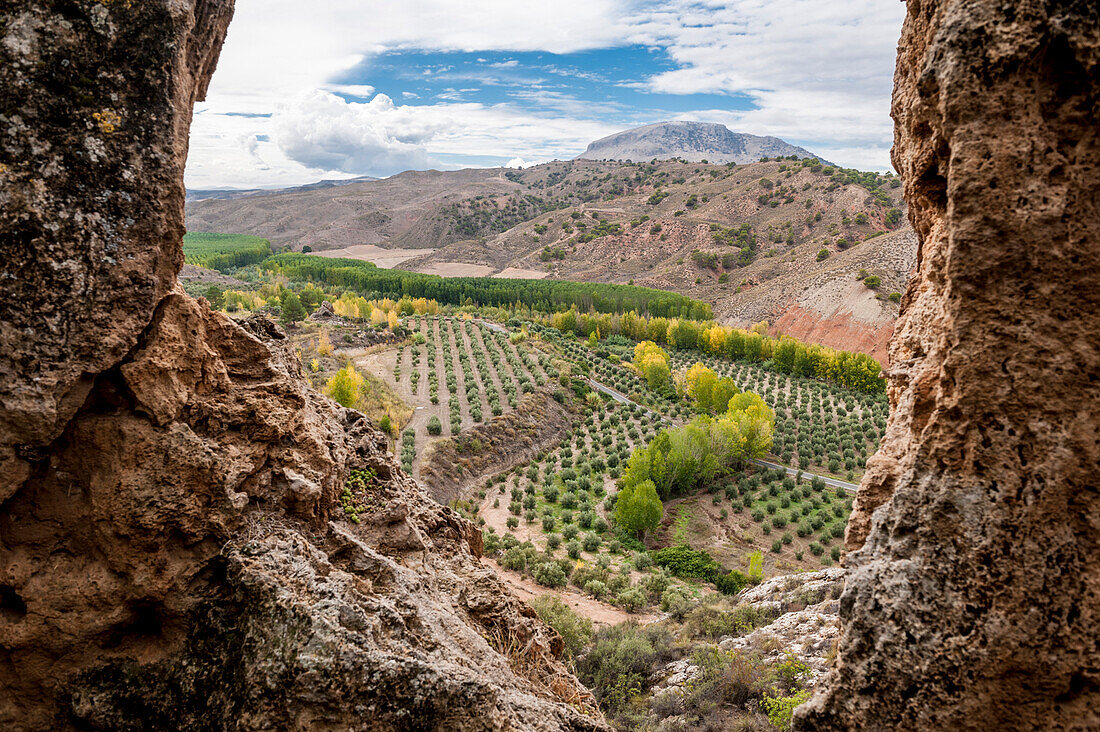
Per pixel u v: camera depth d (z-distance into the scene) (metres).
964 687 5.61
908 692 5.88
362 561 8.62
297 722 5.99
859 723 6.22
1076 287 5.38
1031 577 5.41
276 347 11.02
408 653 6.75
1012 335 5.50
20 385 5.64
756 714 15.66
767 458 66.00
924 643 5.78
